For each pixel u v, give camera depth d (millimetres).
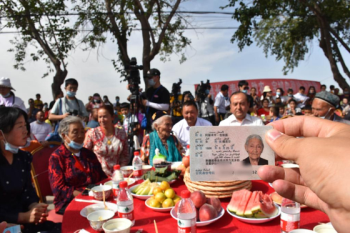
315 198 776
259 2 9320
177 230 1371
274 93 14406
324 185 589
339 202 569
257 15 9312
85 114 4477
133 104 4020
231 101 3373
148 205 1656
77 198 1924
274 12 10742
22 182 2102
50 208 3693
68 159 2430
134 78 4094
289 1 10109
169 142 3086
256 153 926
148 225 1442
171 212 1519
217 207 1471
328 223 1321
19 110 2055
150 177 2113
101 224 1401
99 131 3258
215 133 937
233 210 1476
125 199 1461
